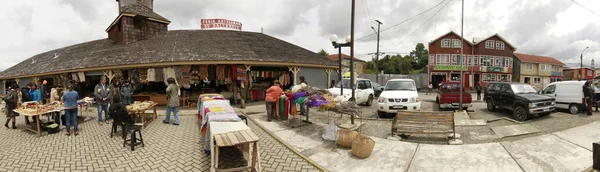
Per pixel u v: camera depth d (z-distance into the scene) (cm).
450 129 646
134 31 1658
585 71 5078
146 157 540
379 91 2108
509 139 665
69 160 525
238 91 1398
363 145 530
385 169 484
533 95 966
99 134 734
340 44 994
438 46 3584
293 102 826
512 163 500
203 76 1298
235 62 1276
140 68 1318
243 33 1852
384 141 656
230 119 516
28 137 707
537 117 988
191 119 974
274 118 968
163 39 1600
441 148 594
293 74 1514
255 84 1540
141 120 885
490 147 592
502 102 1068
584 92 1007
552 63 4069
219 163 495
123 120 689
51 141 663
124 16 1619
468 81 3572
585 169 466
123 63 1280
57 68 1534
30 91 1014
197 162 511
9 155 556
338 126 806
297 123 870
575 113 1039
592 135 682
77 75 1502
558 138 657
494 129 756
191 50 1375
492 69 3634
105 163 508
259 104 1385
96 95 885
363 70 5706
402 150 585
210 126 477
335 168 489
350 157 544
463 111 1084
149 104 889
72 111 730
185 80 1287
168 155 551
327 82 1791
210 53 1337
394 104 1010
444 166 494
